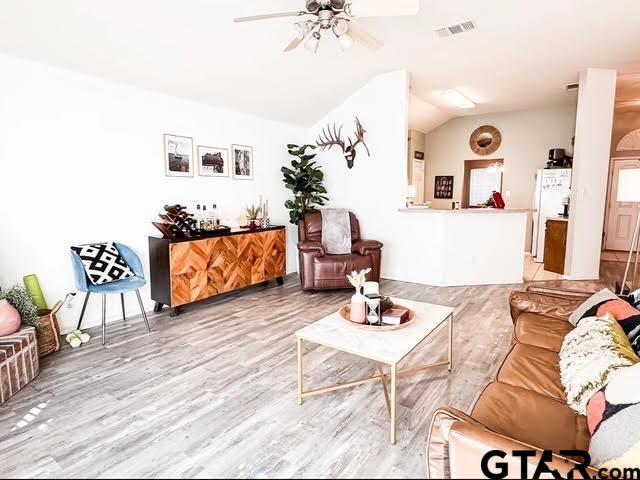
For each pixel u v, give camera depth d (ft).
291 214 17.98
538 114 23.82
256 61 13.01
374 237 18.25
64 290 11.04
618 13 10.94
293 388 7.98
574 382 4.94
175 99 13.74
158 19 9.85
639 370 3.99
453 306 13.55
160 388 8.00
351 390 7.91
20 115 9.94
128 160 12.42
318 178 18.04
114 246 11.75
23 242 10.18
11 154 9.84
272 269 16.37
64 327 11.06
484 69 16.08
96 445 6.20
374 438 6.33
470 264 16.78
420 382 8.17
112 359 9.39
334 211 17.15
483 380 8.25
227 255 14.14
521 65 15.58
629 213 25.55
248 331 11.25
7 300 8.78
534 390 5.38
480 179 26.71
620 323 6.02
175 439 6.34
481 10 10.69
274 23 11.14
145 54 11.02
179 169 14.02
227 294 15.29
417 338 6.97
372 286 7.79
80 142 11.19
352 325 7.60
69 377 8.48
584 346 5.45
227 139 15.88
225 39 11.39
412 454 5.94
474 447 3.51
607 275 18.72
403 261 17.56
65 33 9.46
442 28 11.84
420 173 27.40
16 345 7.86
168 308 13.47
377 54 14.10
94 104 11.44
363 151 18.04
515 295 8.98
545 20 11.35
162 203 13.53
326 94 17.13
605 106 16.65
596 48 13.76
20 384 7.94
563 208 21.39
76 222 11.25
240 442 6.25
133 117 12.48
